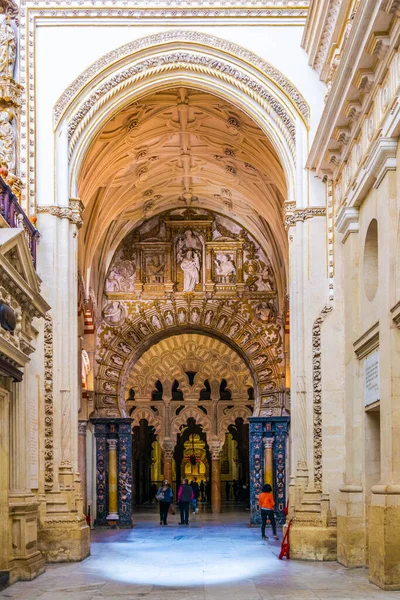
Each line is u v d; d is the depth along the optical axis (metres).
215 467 36.06
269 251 32.66
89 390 30.94
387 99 14.57
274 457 31.08
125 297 32.97
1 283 15.16
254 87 21.36
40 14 21.28
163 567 18.36
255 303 32.91
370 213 16.58
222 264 33.31
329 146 18.88
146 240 33.41
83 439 29.97
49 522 19.38
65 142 21.02
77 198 20.97
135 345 32.69
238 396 35.94
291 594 14.29
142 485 45.00
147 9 21.34
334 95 16.59
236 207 32.34
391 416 13.86
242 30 21.47
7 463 16.23
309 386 20.36
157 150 27.95
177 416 35.94
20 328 16.53
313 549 19.39
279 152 21.39
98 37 21.38
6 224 16.05
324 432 20.06
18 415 17.50
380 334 14.68
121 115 24.16
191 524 31.33
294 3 21.36
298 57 21.36
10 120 20.53
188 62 21.47
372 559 14.54
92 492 30.75
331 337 20.36
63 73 21.23
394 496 13.68
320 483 19.98
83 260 29.64
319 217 20.88
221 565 18.61
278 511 30.72
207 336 35.06
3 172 18.70
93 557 20.36
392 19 13.39
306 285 20.67
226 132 26.33
